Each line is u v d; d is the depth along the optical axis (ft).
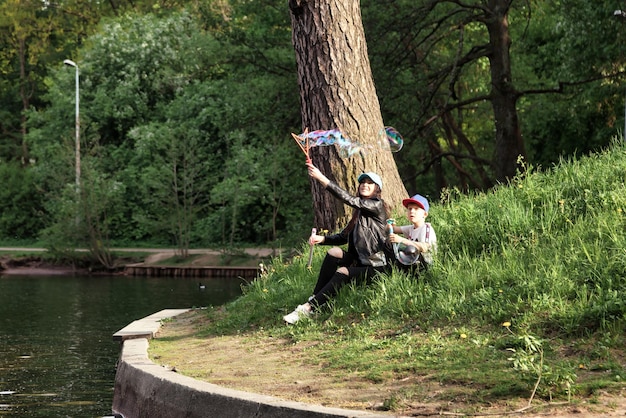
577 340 23.35
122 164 151.33
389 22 93.30
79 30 221.25
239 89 111.55
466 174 119.24
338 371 24.20
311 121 42.37
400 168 99.40
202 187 133.59
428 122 98.68
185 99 147.33
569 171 36.37
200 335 33.81
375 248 31.42
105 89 157.48
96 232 130.41
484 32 120.47
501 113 94.07
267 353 28.07
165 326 38.01
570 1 92.73
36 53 218.18
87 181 131.75
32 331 52.80
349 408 20.24
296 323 30.81
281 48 108.37
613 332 23.09
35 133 163.73
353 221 32.24
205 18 112.68
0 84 213.46
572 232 30.12
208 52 111.96
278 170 124.57
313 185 42.42
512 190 36.29
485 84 125.08
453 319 26.76
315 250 40.40
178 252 133.69
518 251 30.19
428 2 92.79
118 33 160.45
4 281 107.24
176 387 23.36
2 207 171.01
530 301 25.75
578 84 97.14
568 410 18.44
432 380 21.90
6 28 215.72
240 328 33.42
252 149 131.95
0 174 170.71
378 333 27.58
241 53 108.27
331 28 41.93
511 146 93.45
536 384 19.60
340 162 41.47
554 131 114.32
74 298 79.46
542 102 111.14
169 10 206.18
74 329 53.93
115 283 102.58
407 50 96.07
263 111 108.58
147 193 136.67
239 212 136.67
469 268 30.19
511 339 24.06
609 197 32.24
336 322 29.84
